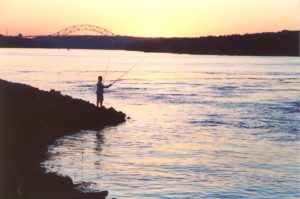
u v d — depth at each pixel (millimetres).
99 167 19516
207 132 29812
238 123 33969
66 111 30875
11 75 86812
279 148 24234
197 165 20156
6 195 12992
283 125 32906
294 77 93062
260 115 38500
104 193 15086
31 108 28344
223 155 22359
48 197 13344
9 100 27828
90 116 32188
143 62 183625
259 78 89812
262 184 17094
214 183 17203
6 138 22344
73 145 24719
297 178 17938
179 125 33000
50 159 20750
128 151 23250
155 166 19875
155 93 58875
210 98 52938
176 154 22562
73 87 64375
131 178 17766
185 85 72375
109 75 95938
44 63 150375
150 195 15625
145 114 39031
